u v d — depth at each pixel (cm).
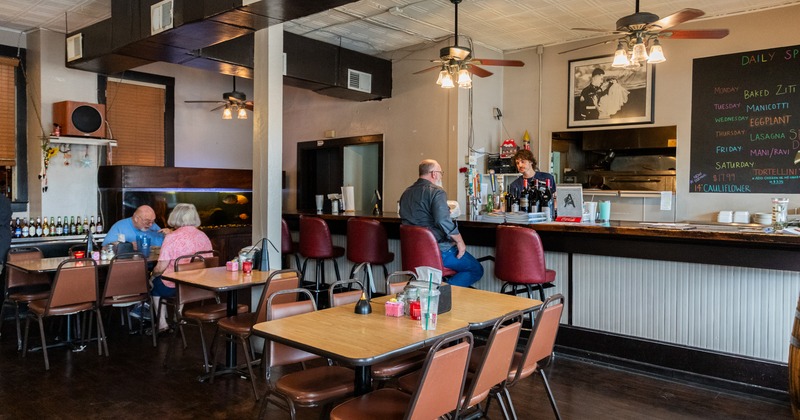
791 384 269
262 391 389
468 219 518
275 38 493
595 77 680
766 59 573
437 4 562
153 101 773
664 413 354
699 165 617
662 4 563
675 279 415
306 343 237
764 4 564
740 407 364
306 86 682
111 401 369
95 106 643
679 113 627
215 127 848
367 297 321
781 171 568
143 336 522
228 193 762
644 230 404
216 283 380
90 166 680
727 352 394
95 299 460
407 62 739
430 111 718
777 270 372
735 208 595
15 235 612
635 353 433
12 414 347
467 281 475
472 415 321
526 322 489
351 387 271
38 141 638
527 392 388
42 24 617
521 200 498
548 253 479
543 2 556
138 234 570
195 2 427
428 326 260
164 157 785
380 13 592
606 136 690
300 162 893
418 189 471
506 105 755
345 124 825
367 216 588
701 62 611
